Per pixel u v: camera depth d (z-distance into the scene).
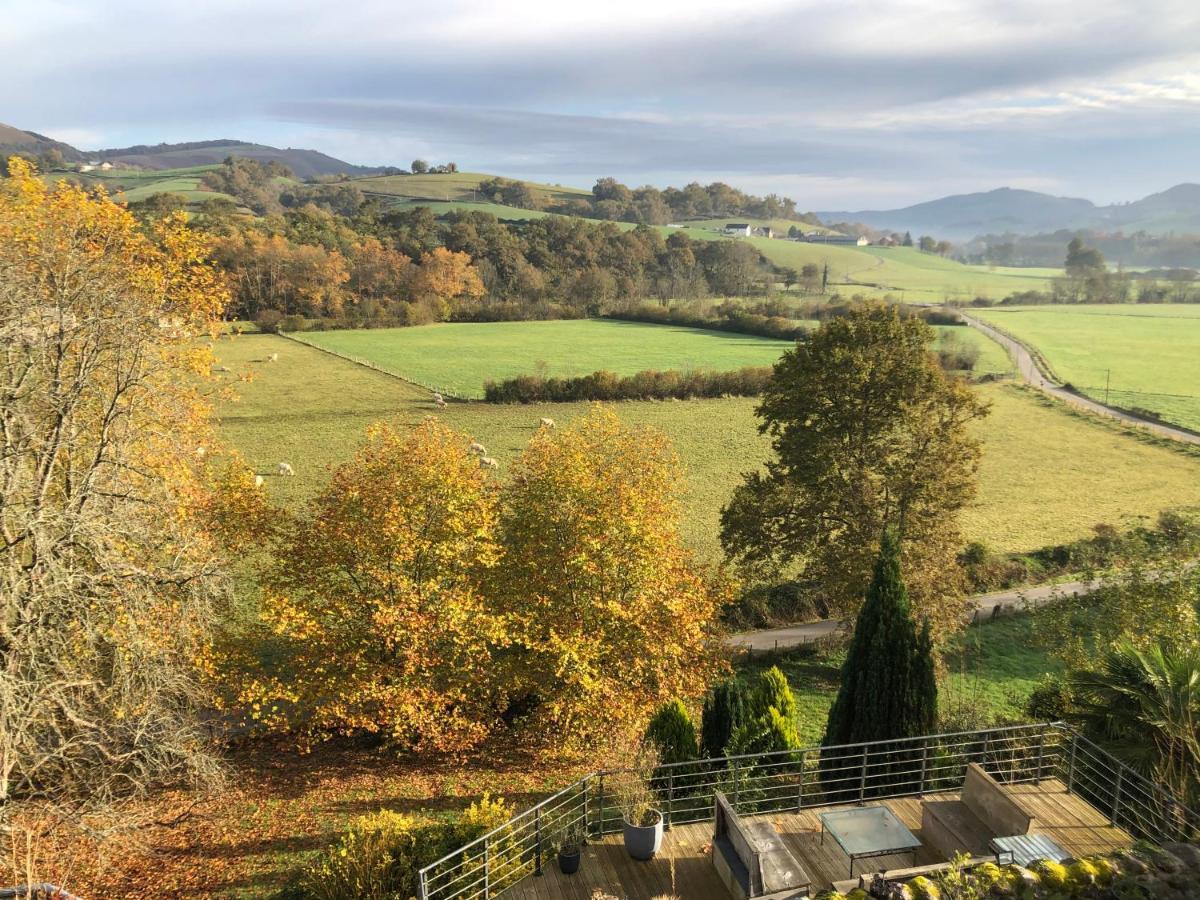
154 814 19.45
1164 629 22.80
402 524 24.20
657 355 117.19
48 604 15.38
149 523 19.38
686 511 52.78
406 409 81.06
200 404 28.89
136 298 21.02
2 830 14.16
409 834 16.17
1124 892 9.57
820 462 35.19
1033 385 99.44
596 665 25.61
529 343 127.44
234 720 24.91
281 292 141.00
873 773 17.78
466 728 23.89
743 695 21.41
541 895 11.85
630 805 13.00
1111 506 58.12
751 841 11.25
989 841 11.83
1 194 25.17
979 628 37.59
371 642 24.14
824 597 39.41
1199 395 94.81
